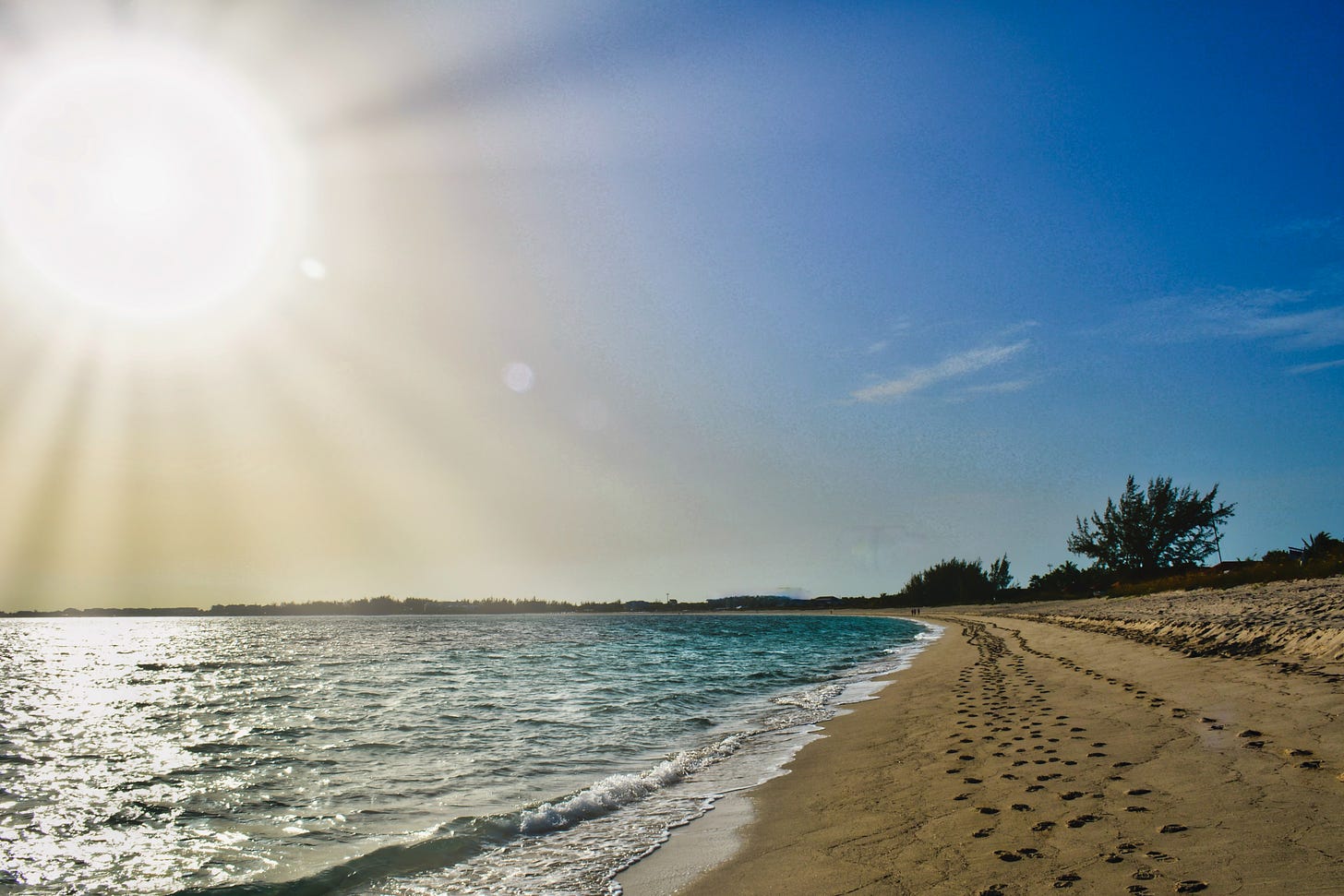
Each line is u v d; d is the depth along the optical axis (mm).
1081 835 7406
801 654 48062
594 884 7938
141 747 19547
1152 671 18500
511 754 16484
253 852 10016
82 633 136000
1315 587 30078
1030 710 15672
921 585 161625
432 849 9250
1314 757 8953
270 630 132625
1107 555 81500
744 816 10258
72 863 9742
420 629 119750
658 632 96812
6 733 22484
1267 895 5496
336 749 17938
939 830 8312
